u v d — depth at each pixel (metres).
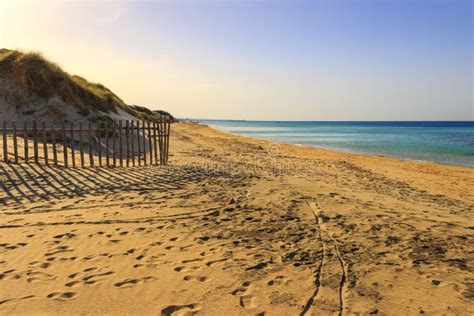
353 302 4.14
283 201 8.80
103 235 6.23
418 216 7.96
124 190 9.62
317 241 6.18
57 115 18.22
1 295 4.11
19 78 19.09
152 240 6.06
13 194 8.72
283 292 4.35
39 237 6.06
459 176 17.78
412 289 4.48
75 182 10.12
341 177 14.78
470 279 4.80
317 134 75.56
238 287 4.45
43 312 3.78
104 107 21.19
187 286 4.44
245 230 6.71
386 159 25.17
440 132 89.88
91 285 4.40
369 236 6.48
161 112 81.88
